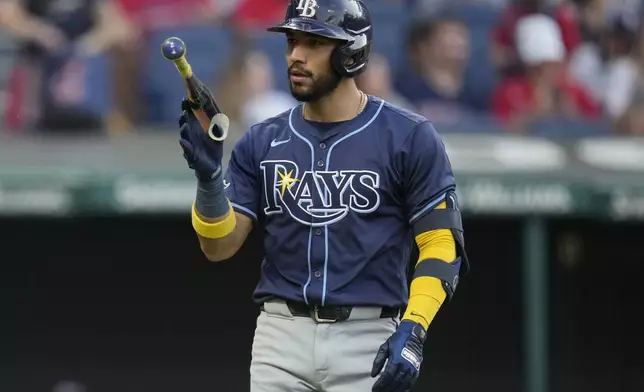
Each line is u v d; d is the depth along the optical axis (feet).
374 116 46.03
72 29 103.30
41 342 94.22
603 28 109.81
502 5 109.19
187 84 42.50
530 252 84.12
